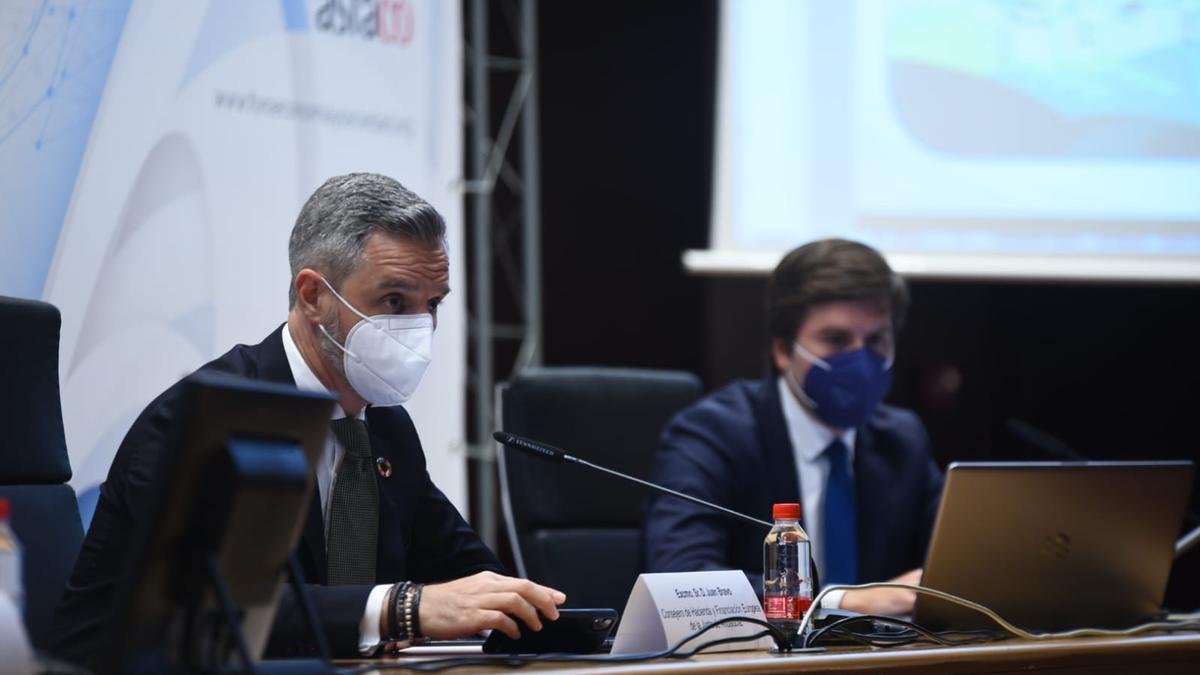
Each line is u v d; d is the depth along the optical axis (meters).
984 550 3.69
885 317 5.23
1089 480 3.78
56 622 3.12
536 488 5.25
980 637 3.56
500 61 8.10
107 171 5.22
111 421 5.21
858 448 5.34
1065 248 8.46
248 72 5.79
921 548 5.36
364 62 6.31
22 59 4.95
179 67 5.50
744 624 3.16
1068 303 9.87
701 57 9.57
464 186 7.80
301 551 3.52
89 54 5.15
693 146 9.57
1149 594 4.04
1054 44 8.52
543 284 9.42
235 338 5.68
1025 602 3.81
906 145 8.46
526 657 2.87
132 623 2.17
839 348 5.16
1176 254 8.48
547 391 5.35
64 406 5.06
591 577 5.22
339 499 3.66
